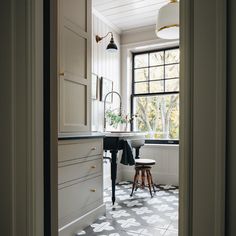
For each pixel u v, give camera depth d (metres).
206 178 0.78
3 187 1.19
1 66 1.19
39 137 1.14
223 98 0.75
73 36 2.29
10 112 1.16
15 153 1.16
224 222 0.75
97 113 3.58
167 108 4.17
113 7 3.43
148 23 4.02
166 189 3.64
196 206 0.79
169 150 3.97
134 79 4.43
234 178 0.76
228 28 0.77
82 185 2.22
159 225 2.30
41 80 1.15
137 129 4.38
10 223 1.16
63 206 1.96
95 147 2.43
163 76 4.21
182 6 0.82
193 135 0.80
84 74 2.47
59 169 1.92
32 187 1.12
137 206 2.85
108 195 3.32
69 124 2.22
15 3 1.16
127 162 2.84
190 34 0.81
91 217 2.33
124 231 2.16
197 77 0.79
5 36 1.18
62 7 2.13
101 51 3.71
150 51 4.33
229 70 0.76
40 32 1.15
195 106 0.80
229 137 0.76
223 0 0.75
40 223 1.13
